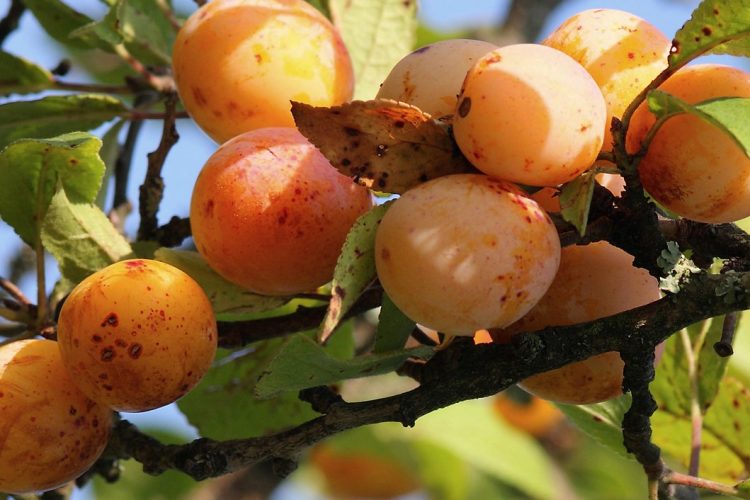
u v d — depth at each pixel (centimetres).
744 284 30
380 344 31
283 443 32
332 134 30
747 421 38
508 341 32
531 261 29
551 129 29
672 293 31
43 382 32
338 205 32
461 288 29
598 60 31
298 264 32
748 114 28
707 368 37
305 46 34
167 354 31
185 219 37
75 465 33
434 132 30
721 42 30
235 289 34
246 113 34
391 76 32
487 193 29
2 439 32
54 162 34
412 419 31
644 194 31
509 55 29
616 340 31
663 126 30
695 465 37
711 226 32
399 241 29
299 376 30
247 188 32
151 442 34
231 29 34
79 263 35
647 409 31
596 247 32
